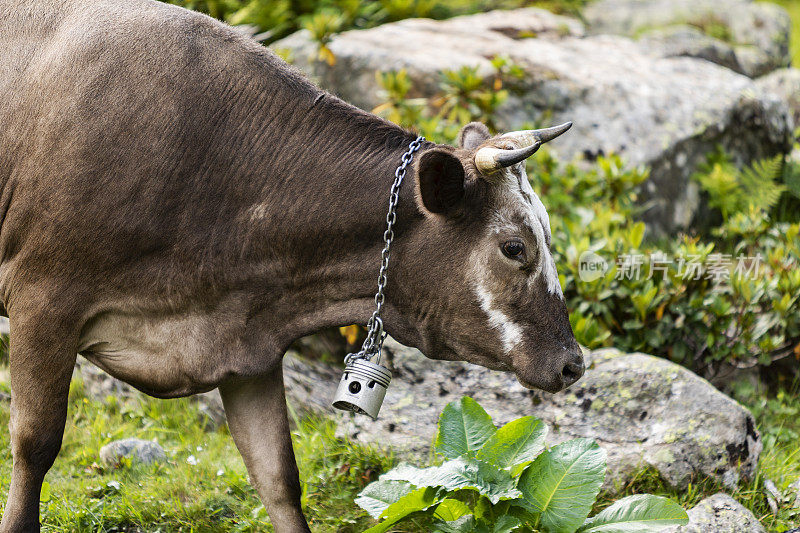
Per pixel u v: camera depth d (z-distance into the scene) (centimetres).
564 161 1282
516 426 671
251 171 633
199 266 627
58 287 615
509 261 611
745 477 791
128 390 945
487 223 610
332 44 1356
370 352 635
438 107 1286
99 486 791
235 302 639
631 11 1850
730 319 971
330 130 644
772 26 1859
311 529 748
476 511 651
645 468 777
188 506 766
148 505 768
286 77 656
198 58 638
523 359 622
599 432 818
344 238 630
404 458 808
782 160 1455
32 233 617
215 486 797
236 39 662
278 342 655
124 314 632
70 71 622
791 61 1980
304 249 634
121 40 630
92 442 863
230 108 635
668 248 1185
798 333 983
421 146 644
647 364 855
